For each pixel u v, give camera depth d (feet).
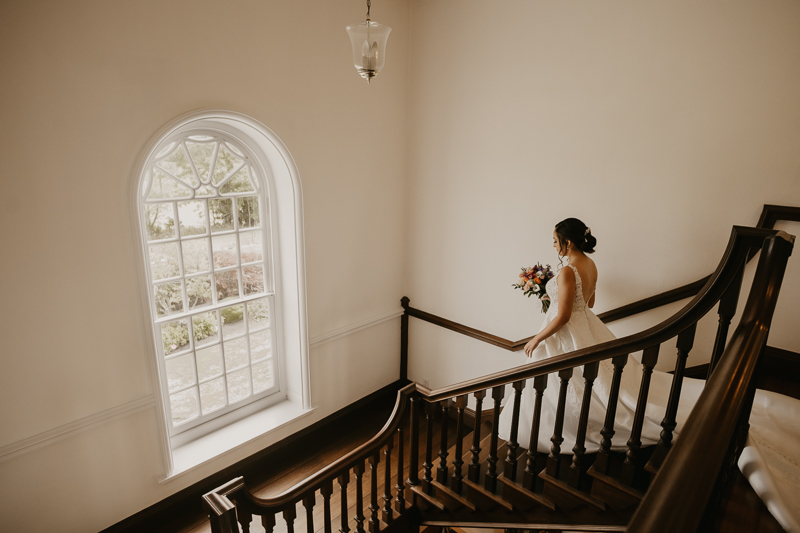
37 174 8.62
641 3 10.12
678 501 2.00
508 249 13.56
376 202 14.96
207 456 12.30
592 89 11.16
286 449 14.15
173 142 11.11
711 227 10.12
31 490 9.61
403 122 15.14
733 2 9.05
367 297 15.53
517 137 12.69
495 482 8.75
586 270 9.20
